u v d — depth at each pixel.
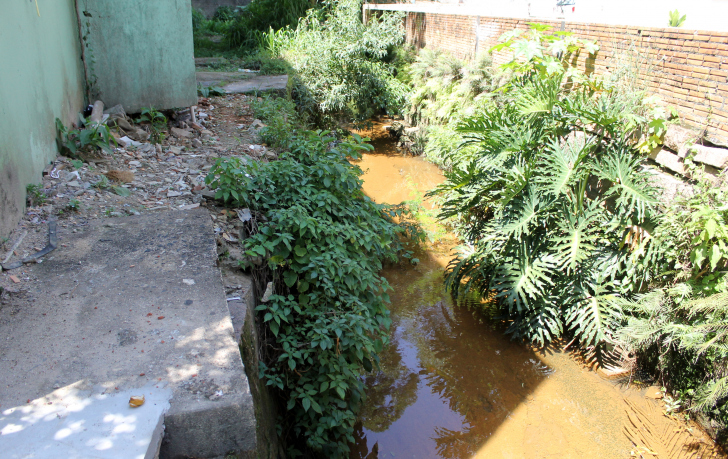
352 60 10.64
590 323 4.64
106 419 1.91
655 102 4.88
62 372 2.13
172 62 5.94
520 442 3.93
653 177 4.75
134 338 2.36
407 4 11.77
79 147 4.63
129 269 2.92
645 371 4.58
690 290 3.95
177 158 4.97
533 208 4.70
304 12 14.31
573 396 4.40
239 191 3.91
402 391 4.47
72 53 5.20
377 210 4.91
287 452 3.30
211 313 2.57
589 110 4.66
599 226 4.66
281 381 3.09
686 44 4.57
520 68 6.30
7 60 3.37
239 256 3.36
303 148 4.59
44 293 2.65
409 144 11.21
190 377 2.14
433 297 5.97
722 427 3.81
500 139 4.98
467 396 4.42
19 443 1.79
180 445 2.01
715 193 3.98
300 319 3.43
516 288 4.77
